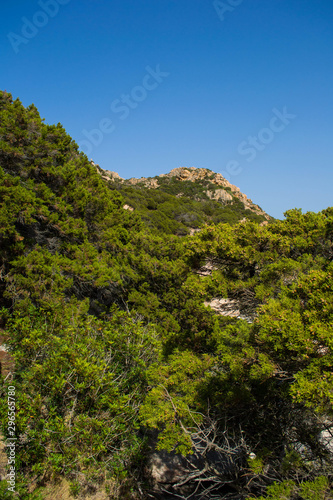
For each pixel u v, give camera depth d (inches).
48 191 429.7
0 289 365.7
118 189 1856.5
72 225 430.0
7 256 367.2
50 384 232.8
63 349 246.1
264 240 284.5
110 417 244.8
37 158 450.0
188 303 353.7
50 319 304.3
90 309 422.6
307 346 163.2
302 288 197.5
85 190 486.9
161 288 418.6
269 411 246.7
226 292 269.0
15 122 455.8
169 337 329.7
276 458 228.7
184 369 251.3
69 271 384.2
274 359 196.2
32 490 212.8
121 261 452.4
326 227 274.2
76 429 222.7
